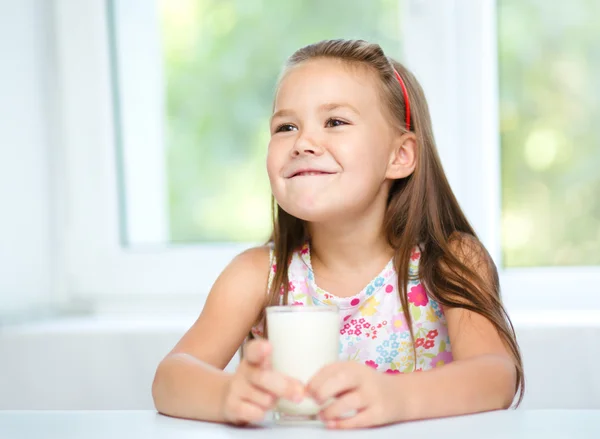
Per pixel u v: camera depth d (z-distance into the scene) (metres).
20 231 1.85
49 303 1.96
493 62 1.82
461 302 1.13
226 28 2.01
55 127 2.00
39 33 1.95
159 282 1.94
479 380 0.91
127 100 2.05
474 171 1.81
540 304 1.80
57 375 1.63
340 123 1.12
